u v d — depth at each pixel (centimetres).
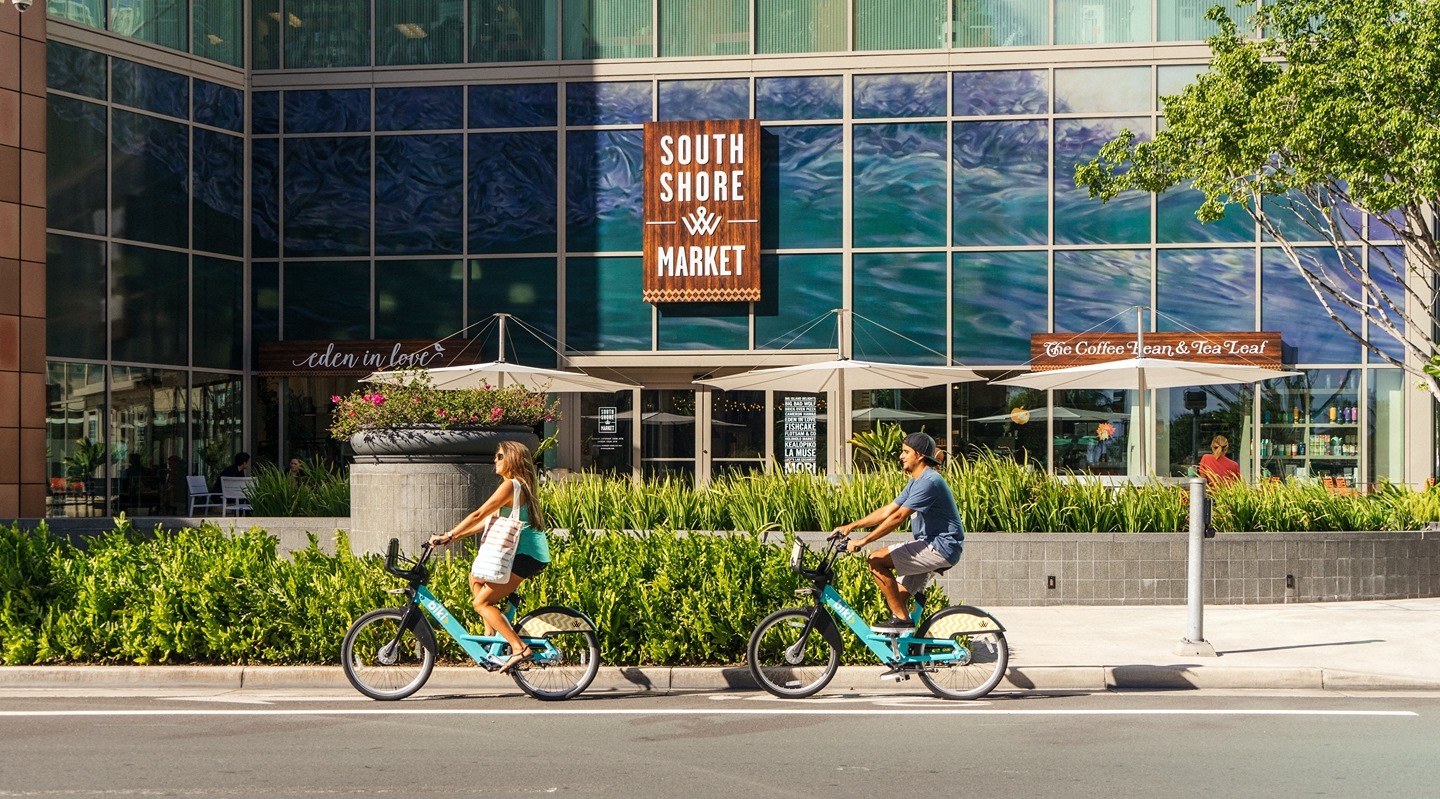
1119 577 1514
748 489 1653
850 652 1072
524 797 680
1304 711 945
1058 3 2428
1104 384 2045
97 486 2275
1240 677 1066
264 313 2542
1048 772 741
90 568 1120
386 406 1227
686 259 2442
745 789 699
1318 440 2331
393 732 852
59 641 1068
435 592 1088
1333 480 2258
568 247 2491
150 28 2395
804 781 718
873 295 2433
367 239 2528
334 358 2481
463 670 1034
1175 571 1517
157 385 2375
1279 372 2036
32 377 2097
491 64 2512
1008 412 2398
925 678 1005
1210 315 2367
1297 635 1259
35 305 2106
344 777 723
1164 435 2369
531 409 1287
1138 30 2409
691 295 2439
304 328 2534
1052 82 2414
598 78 2497
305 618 1073
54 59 2236
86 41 2281
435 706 955
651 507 1630
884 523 995
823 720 903
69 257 2242
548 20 2516
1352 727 880
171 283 2405
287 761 762
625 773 735
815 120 2458
